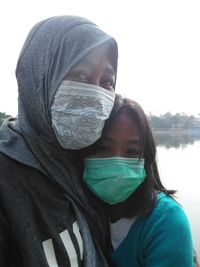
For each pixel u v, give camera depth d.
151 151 0.51
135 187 0.50
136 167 0.50
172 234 0.47
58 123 0.45
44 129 0.46
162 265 0.46
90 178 0.51
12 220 0.38
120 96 0.52
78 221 0.43
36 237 0.39
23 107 0.46
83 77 0.46
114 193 0.49
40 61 0.45
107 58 0.48
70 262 0.40
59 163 0.44
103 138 0.50
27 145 0.42
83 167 0.51
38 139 0.43
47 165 0.42
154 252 0.47
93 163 0.50
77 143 0.46
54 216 0.41
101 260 0.45
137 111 0.50
